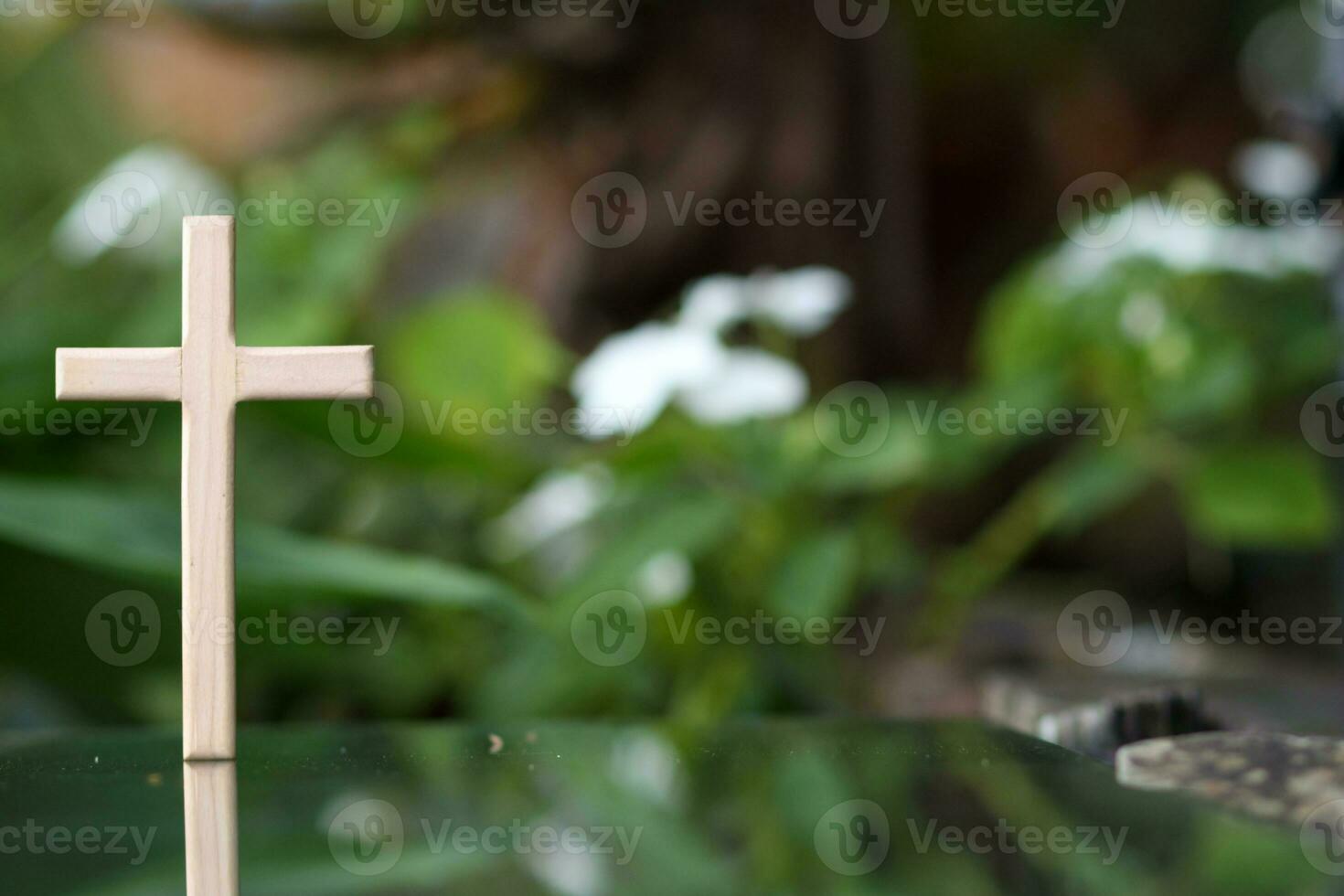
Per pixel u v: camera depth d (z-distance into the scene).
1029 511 1.65
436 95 2.08
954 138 3.20
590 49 2.11
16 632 1.47
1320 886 1.12
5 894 1.13
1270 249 1.57
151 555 1.35
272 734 1.29
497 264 2.33
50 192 2.39
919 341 2.48
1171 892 1.12
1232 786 1.19
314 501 1.70
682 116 2.24
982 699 1.54
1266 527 1.54
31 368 1.51
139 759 1.25
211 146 2.23
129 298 1.81
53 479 1.53
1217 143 3.14
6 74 2.38
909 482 1.55
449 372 1.55
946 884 1.13
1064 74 3.21
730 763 1.23
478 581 1.38
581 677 1.52
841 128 2.30
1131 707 1.30
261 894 1.13
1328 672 1.58
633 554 1.45
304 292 1.62
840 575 1.45
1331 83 1.51
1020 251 3.21
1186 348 1.56
